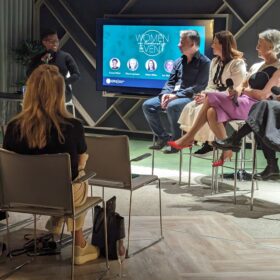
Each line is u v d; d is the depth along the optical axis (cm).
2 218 310
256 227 366
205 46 643
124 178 304
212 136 446
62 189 254
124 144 295
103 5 731
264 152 412
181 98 499
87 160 307
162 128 518
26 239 331
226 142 414
